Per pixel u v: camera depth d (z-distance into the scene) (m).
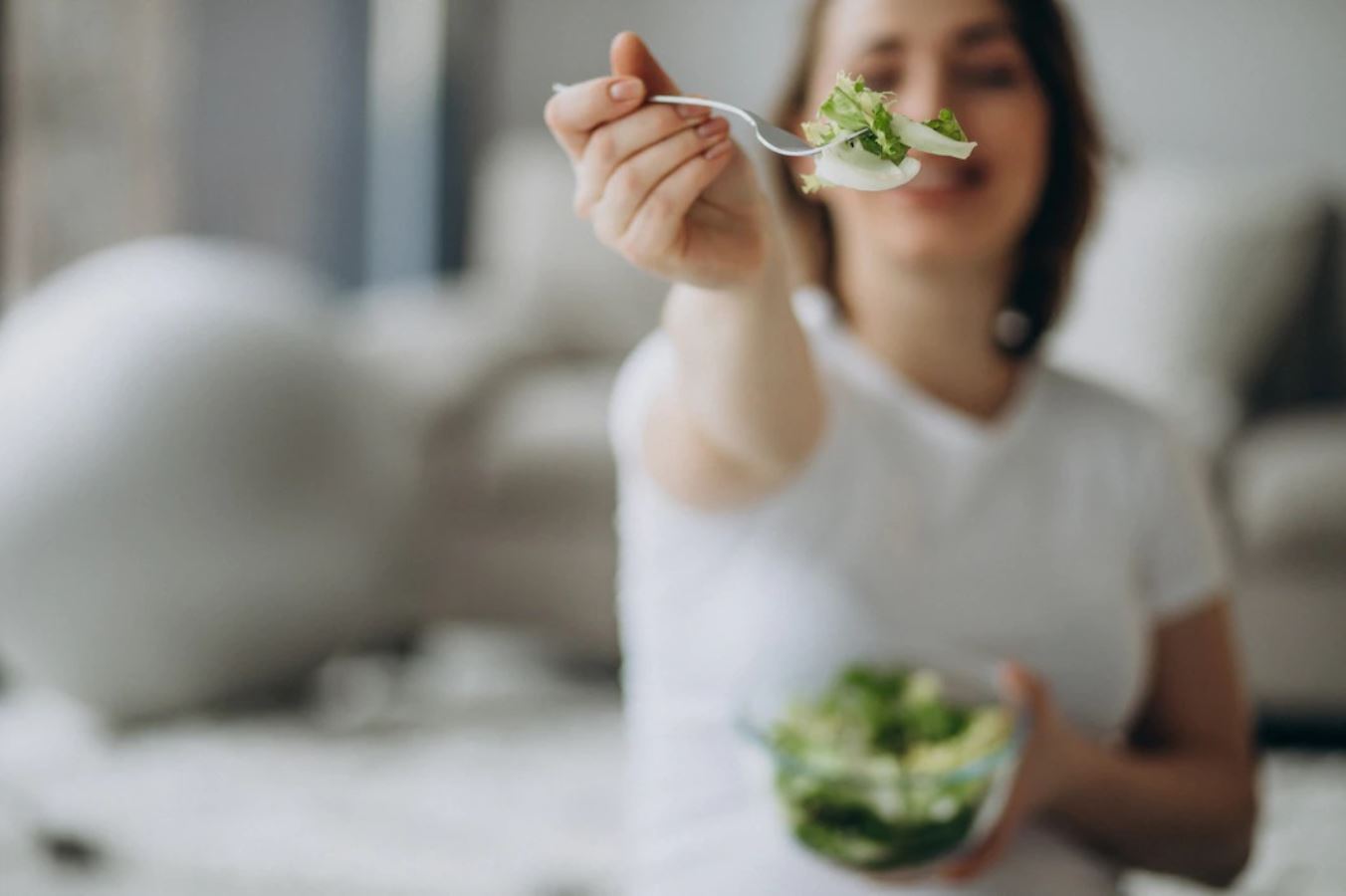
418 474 2.83
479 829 2.14
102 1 3.01
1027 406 1.12
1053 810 1.07
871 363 1.11
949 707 0.99
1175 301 3.03
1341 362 3.24
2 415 2.31
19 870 1.95
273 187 3.63
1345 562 2.44
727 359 0.91
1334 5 3.35
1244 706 1.20
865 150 0.69
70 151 2.98
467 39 4.14
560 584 2.84
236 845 2.05
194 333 2.33
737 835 1.05
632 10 3.92
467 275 4.23
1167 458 1.14
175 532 2.29
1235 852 1.16
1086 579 1.11
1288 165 3.42
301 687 2.66
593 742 2.56
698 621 1.10
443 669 2.99
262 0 3.54
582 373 3.33
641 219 0.77
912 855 0.92
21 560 2.27
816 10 1.13
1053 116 1.12
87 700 2.46
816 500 1.07
